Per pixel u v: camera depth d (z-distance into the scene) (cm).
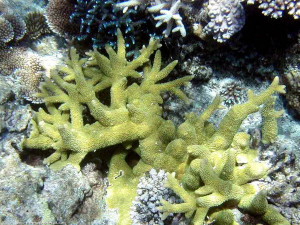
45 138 55
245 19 58
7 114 55
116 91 58
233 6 52
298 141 59
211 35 59
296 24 58
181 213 48
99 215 53
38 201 46
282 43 62
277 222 44
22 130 55
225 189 43
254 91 68
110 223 52
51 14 72
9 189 45
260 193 41
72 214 49
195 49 65
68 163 53
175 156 51
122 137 54
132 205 53
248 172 46
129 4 58
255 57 65
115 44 67
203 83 69
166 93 69
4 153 52
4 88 57
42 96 59
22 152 54
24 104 62
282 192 46
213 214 46
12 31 67
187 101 64
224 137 51
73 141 51
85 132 55
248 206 44
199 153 48
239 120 49
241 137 52
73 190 50
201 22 58
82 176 53
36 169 51
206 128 56
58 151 54
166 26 63
